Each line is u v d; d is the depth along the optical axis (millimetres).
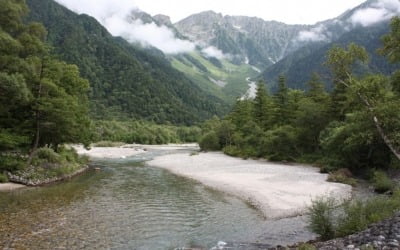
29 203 24234
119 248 15688
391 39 21562
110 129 130375
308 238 16844
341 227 14914
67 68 45625
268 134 60000
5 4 39156
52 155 38219
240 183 33531
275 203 25109
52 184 32688
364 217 14773
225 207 24422
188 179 37625
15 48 37281
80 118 45219
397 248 10266
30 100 34812
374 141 34781
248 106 88312
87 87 47844
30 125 36375
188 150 96938
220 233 18297
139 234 17922
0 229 17828
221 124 90250
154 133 143875
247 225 19859
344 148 37781
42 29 44562
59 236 17016
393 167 34375
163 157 68062
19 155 35500
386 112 21953
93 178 37531
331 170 39719
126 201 25906
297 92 74188
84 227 18766
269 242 16453
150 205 24734
